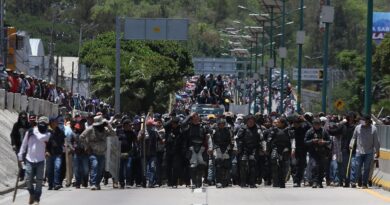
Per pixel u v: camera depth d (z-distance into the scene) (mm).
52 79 178875
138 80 146500
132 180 57875
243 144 54688
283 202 43344
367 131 53281
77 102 119438
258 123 58281
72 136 55250
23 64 174625
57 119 53781
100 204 43750
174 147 56312
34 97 89250
